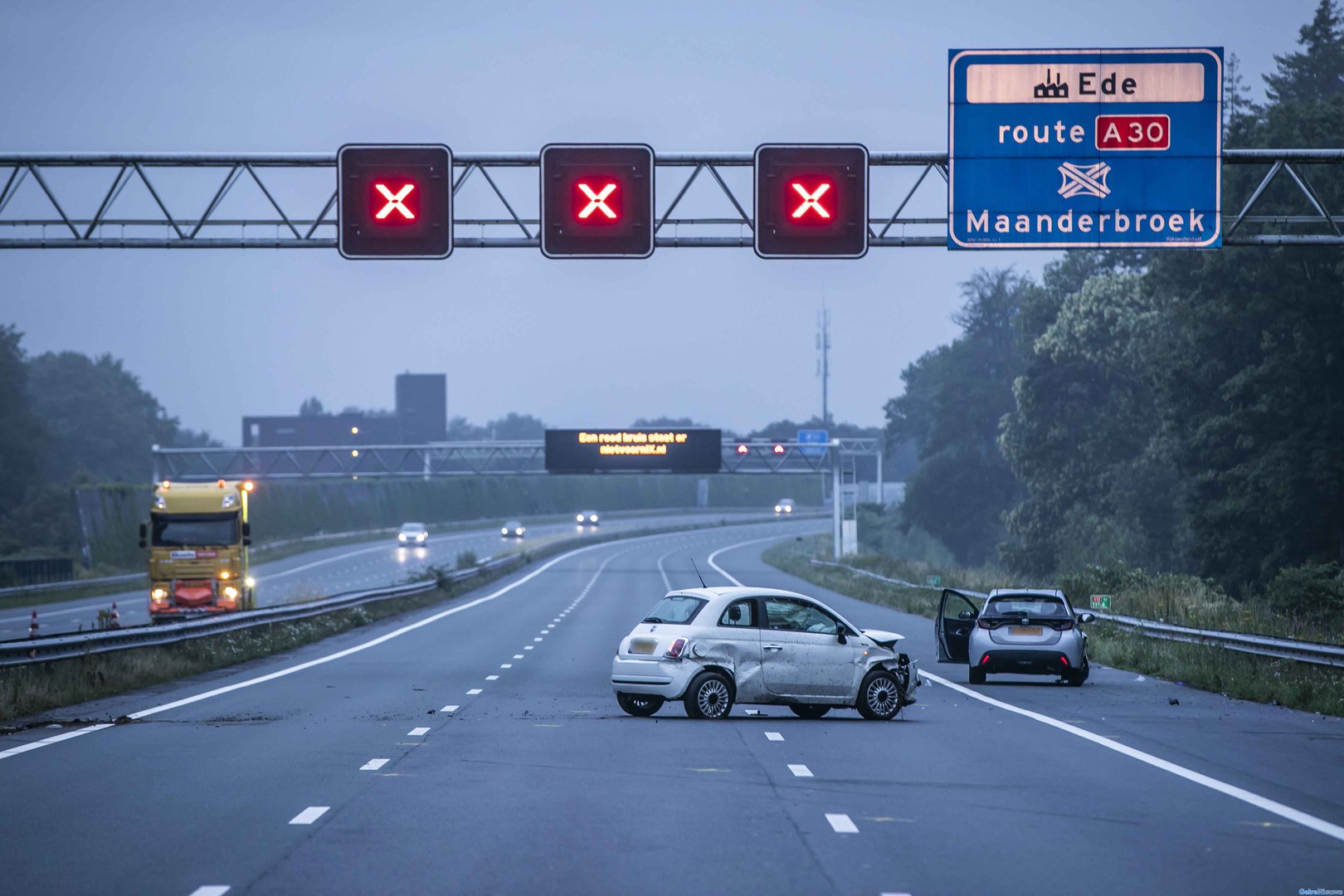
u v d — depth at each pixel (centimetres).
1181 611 3984
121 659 2836
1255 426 6444
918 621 5084
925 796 1415
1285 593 5256
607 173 2655
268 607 4075
